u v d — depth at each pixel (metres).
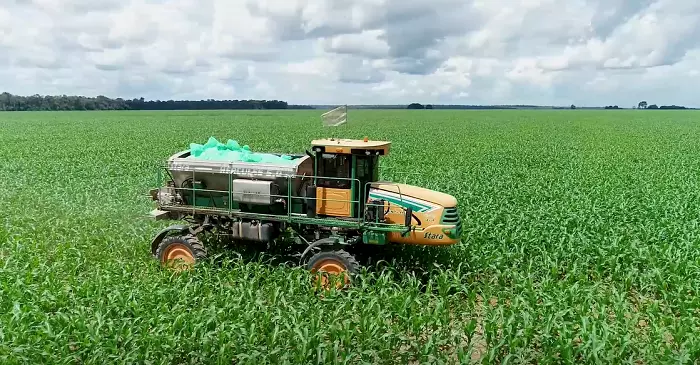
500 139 45.69
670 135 51.00
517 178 23.28
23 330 7.84
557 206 16.95
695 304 9.24
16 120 80.06
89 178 23.08
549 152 34.88
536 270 11.34
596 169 26.41
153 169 25.78
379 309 8.66
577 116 104.44
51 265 11.08
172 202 11.66
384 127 64.44
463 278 10.34
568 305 9.31
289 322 8.41
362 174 10.76
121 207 17.16
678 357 7.58
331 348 7.69
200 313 8.34
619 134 52.41
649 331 8.39
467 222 14.16
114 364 7.38
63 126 64.19
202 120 82.50
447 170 26.09
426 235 10.28
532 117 98.50
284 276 10.14
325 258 10.17
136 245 12.55
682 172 25.17
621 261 11.61
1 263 10.88
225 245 12.05
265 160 11.36
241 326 8.05
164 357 7.51
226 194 11.26
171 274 10.39
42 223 14.63
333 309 9.16
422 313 8.68
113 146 37.66
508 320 8.14
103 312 8.47
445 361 7.67
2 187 20.72
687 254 11.90
